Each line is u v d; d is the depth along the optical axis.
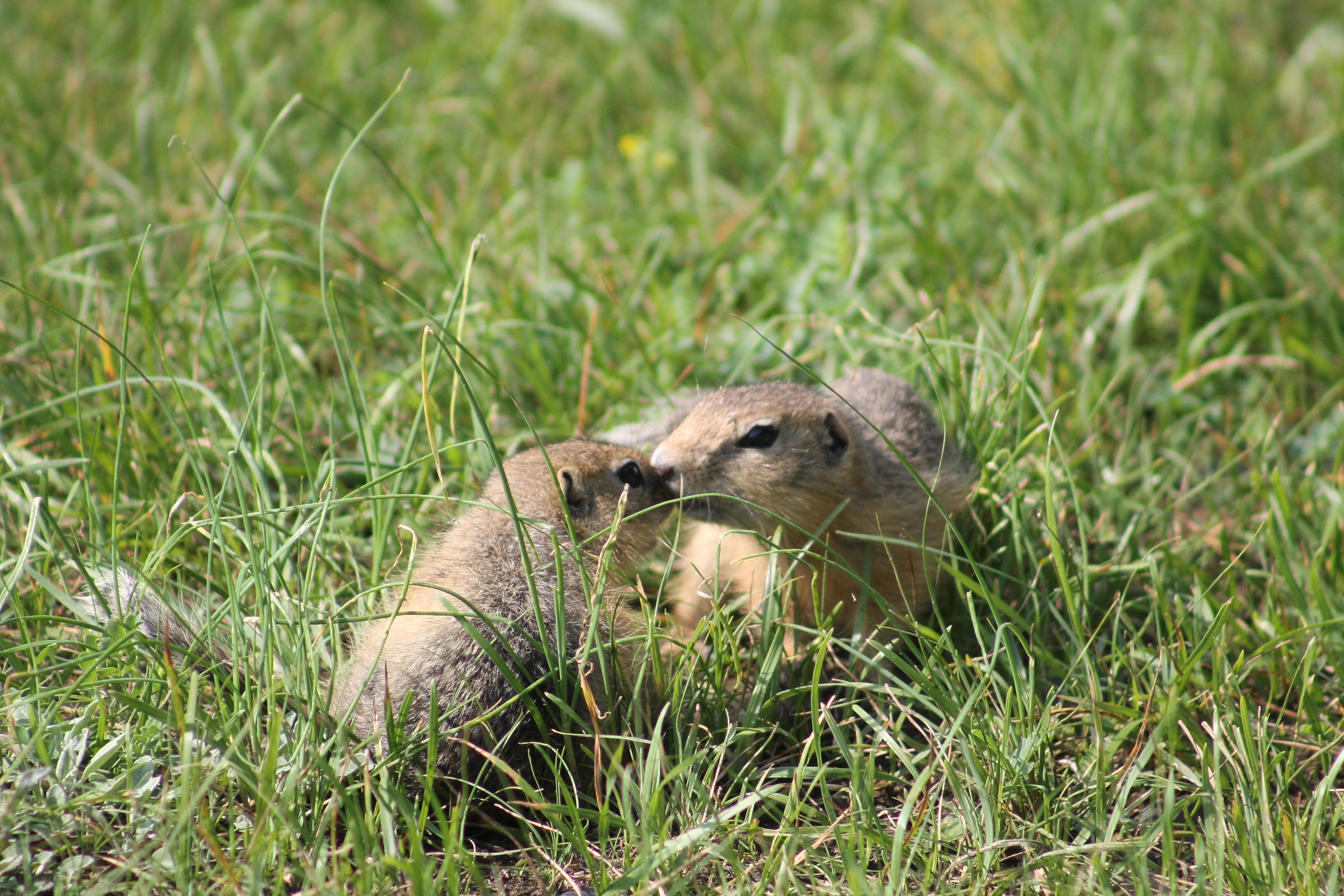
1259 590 10.59
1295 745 8.59
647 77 19.66
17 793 6.84
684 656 8.65
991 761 8.09
